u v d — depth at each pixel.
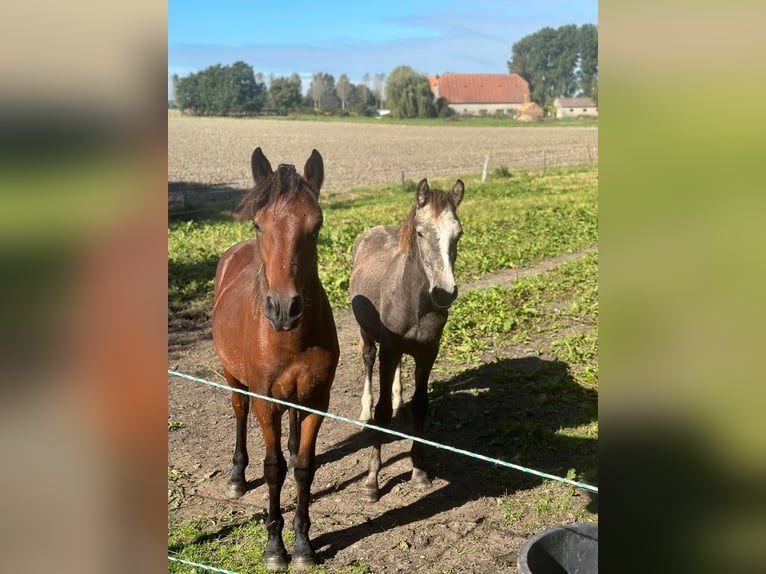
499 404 6.41
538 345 8.22
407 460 5.33
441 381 7.03
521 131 65.75
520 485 4.92
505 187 27.33
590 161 41.03
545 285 10.84
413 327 4.54
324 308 3.81
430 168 38.00
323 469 5.20
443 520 4.46
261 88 100.62
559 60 124.75
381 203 23.06
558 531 3.35
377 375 7.21
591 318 9.32
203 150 45.44
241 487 4.79
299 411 3.95
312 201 3.40
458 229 4.28
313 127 69.00
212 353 7.89
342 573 3.88
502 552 4.09
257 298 3.71
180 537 4.21
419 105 91.88
